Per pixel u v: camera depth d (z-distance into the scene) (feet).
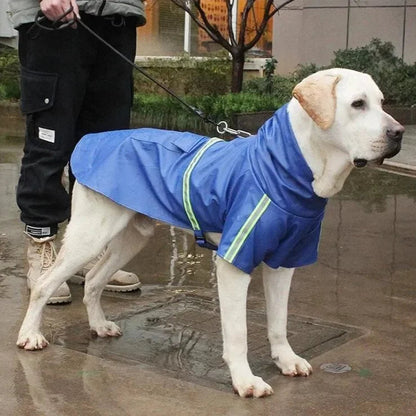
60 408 9.37
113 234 11.17
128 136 11.16
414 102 45.01
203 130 39.42
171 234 19.12
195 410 9.36
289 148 9.55
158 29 55.98
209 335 12.14
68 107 13.48
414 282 15.37
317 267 16.26
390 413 9.46
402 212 21.93
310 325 12.67
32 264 13.89
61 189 13.87
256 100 40.29
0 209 21.29
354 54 47.21
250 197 9.58
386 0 48.21
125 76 14.37
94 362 10.89
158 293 14.42
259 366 10.93
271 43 55.93
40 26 12.58
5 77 50.31
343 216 21.31
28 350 11.26
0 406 9.40
